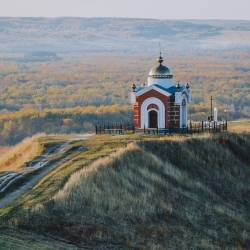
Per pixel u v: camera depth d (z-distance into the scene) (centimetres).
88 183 7119
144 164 8206
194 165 8794
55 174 7512
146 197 7325
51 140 9369
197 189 8169
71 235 6219
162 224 6875
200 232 6950
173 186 7981
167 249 6366
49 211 6475
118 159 7994
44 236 6081
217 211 7644
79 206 6700
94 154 8381
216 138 9581
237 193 8550
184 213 7294
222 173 8888
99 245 6156
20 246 5716
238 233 7200
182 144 9062
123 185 7431
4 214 6309
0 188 7056
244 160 9475
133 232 6550
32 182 7362
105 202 6888
